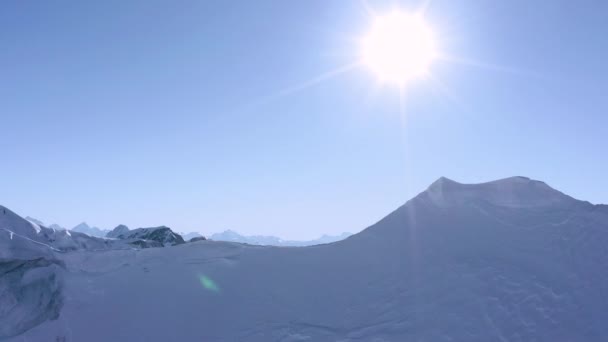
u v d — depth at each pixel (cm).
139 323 1731
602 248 1527
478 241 1775
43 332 1703
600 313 1270
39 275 1897
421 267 1733
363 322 1518
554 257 1552
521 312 1334
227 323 1683
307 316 1644
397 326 1424
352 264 1931
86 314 1811
